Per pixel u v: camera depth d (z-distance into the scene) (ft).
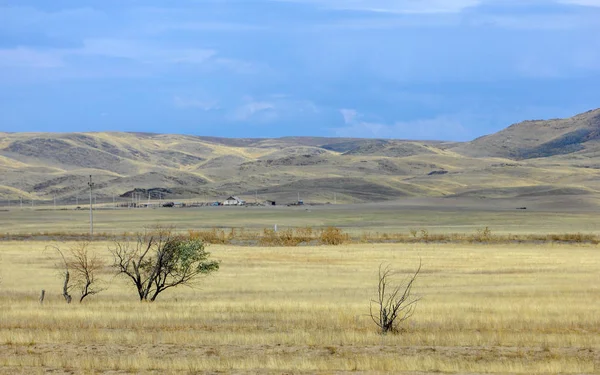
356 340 102.27
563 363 86.99
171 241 163.43
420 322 117.08
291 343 100.78
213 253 288.51
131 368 85.51
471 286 182.50
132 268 213.05
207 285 186.60
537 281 194.08
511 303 142.00
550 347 98.58
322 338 103.09
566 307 134.41
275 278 203.10
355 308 133.28
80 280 181.88
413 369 85.40
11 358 90.33
